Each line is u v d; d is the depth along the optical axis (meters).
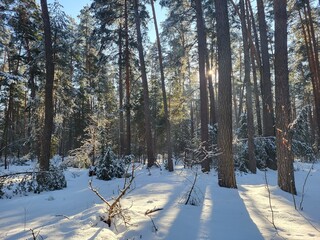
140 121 32.38
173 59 21.70
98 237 4.19
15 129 31.11
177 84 27.92
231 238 4.57
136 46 21.97
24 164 25.50
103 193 8.70
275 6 9.46
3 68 29.41
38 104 19.72
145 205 6.40
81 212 5.71
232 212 6.12
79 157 18.97
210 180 11.08
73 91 22.62
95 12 21.66
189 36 26.59
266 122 17.02
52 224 5.00
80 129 33.41
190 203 6.73
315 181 11.62
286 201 7.57
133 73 26.42
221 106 9.66
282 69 9.14
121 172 13.93
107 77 31.72
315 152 22.78
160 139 37.72
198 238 4.50
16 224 5.57
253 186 10.23
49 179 10.68
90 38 22.34
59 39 19.52
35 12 16.45
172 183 10.34
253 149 14.65
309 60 24.30
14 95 22.70
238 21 22.05
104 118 21.53
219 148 9.63
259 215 6.02
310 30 26.19
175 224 4.98
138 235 4.46
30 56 21.83
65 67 20.86
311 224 5.57
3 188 10.77
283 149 9.02
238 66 38.03
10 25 16.80
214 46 26.53
